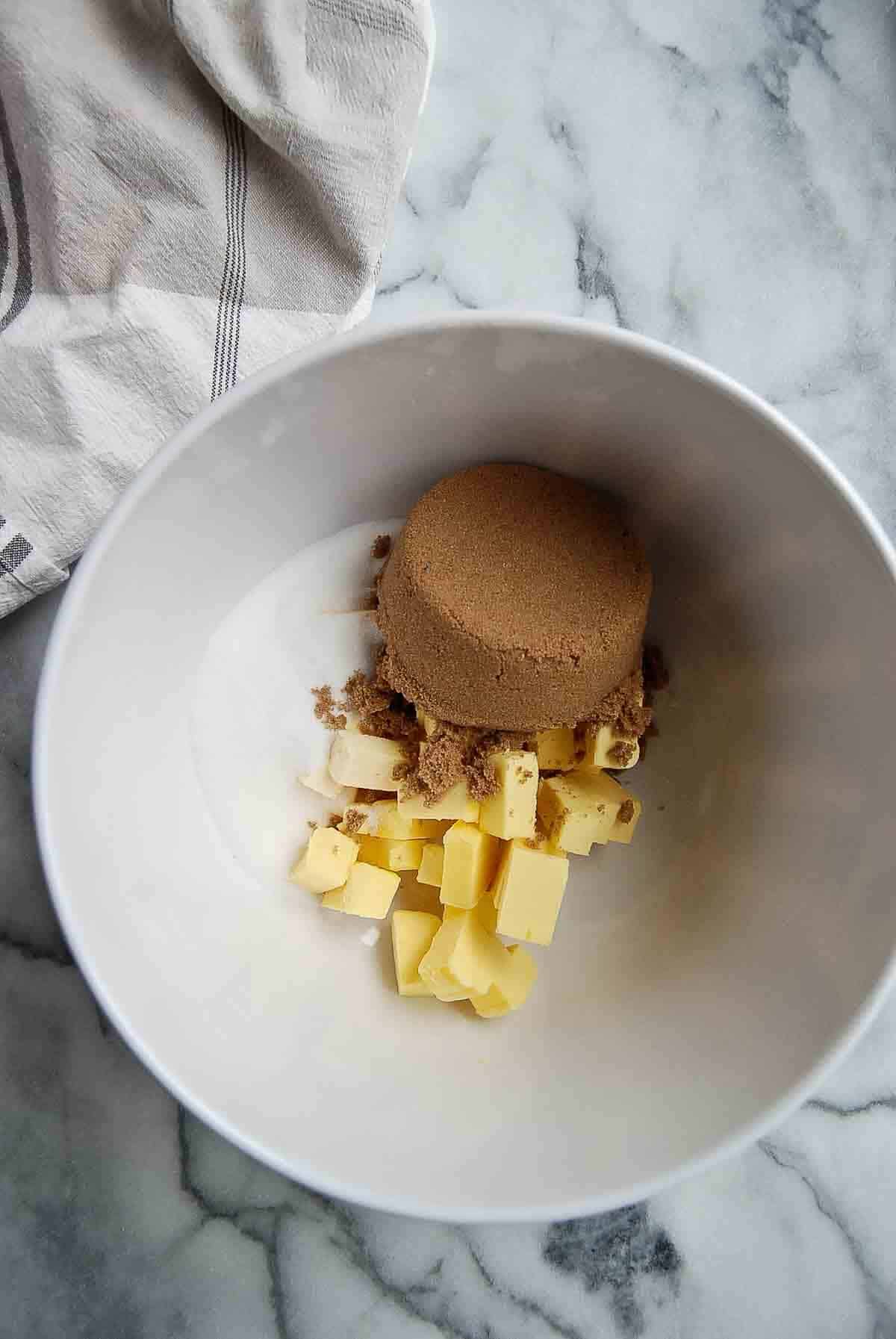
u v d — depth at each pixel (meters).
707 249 0.38
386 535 0.36
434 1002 0.36
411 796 0.35
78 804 0.30
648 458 0.32
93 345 0.34
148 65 0.34
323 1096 0.33
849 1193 0.39
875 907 0.30
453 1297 0.38
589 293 0.38
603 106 0.38
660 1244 0.38
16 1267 0.37
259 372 0.29
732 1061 0.32
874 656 0.31
